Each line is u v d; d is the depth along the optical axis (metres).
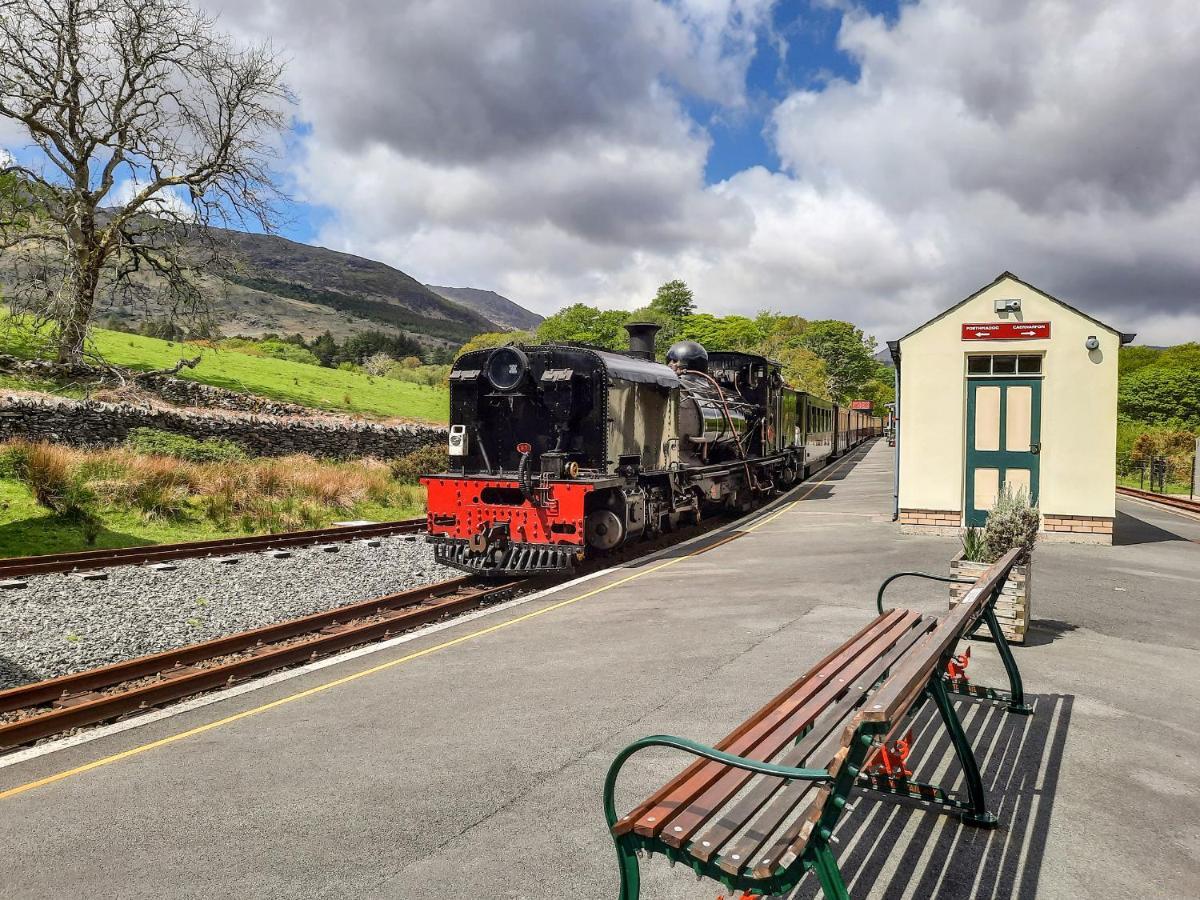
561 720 5.38
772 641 7.04
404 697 5.96
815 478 28.31
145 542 14.60
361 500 20.09
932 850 3.71
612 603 8.85
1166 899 3.30
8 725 5.63
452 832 3.97
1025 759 4.64
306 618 8.53
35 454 15.62
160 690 6.54
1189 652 6.70
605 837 3.90
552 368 11.95
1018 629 6.89
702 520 17.12
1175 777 4.41
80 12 24.11
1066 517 12.73
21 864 3.75
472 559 11.15
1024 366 12.99
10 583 10.09
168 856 3.80
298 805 4.30
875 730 2.81
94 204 25.55
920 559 10.86
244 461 22.19
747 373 20.42
